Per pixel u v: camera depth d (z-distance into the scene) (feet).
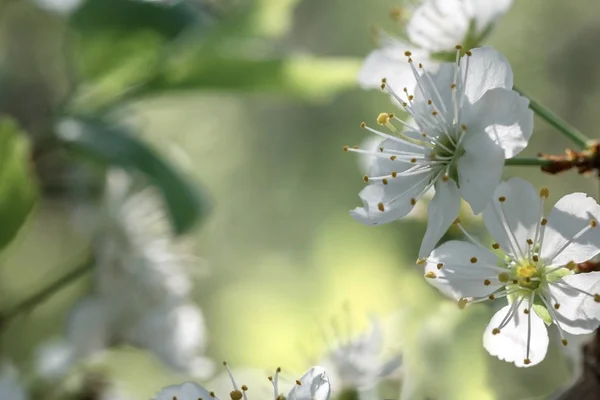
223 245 2.79
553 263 1.51
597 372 1.52
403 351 1.62
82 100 1.78
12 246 1.71
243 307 2.27
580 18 3.05
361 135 2.91
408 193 1.53
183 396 1.51
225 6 1.82
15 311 1.78
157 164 1.74
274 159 2.93
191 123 2.74
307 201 2.85
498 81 1.52
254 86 1.77
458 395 1.62
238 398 1.52
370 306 1.95
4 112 2.19
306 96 1.78
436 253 1.52
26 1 2.01
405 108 1.55
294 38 2.97
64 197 1.83
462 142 1.52
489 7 1.61
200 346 1.81
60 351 1.78
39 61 2.36
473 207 1.50
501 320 1.51
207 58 1.76
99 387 1.78
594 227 1.50
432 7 1.62
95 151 1.74
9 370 1.77
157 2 1.78
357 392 1.61
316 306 2.04
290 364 1.81
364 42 2.97
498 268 1.51
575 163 1.53
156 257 1.81
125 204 1.82
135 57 1.78
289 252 2.66
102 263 1.80
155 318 1.80
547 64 3.06
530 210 1.51
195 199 1.74
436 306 1.66
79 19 1.78
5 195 1.68
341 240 2.06
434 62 1.61
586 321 1.50
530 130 1.50
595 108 3.06
